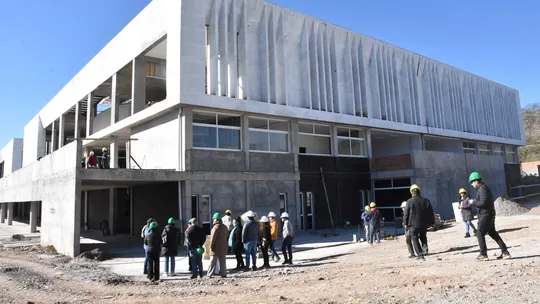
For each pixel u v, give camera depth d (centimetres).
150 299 820
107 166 2127
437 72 3619
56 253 1714
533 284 643
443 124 3547
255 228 1158
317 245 1708
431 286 713
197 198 1959
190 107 1997
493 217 891
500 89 4547
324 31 2681
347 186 2692
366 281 822
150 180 1800
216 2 2112
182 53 1952
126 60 2484
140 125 2398
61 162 1819
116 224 2636
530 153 8031
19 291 952
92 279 1089
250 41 2278
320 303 679
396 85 3170
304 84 2500
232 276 1058
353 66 2858
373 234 1645
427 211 1045
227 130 2152
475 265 852
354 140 2850
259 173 2194
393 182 2792
